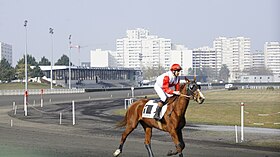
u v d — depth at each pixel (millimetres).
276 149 15445
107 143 17297
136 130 22891
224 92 87000
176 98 11648
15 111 36719
